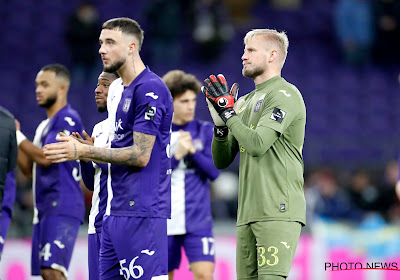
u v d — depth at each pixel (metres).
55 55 62.59
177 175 24.42
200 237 24.38
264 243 18.09
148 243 17.55
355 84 62.81
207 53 60.59
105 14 66.25
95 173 19.98
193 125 25.34
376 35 64.12
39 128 25.92
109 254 18.09
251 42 19.33
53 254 24.25
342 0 64.56
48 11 66.25
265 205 18.22
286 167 18.44
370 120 60.00
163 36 59.75
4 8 65.62
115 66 18.06
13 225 34.56
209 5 60.62
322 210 39.34
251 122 18.98
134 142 17.42
